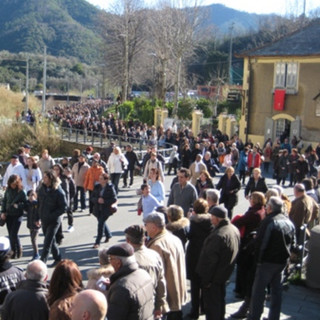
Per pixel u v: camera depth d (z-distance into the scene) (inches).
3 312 174.4
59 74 4399.6
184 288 237.0
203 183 463.8
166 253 228.4
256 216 288.8
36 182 506.9
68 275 167.2
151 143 1026.1
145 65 2544.3
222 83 2647.6
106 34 2475.4
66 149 1326.3
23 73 4114.2
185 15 1809.8
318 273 325.1
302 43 1282.0
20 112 2119.8
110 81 2768.2
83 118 1579.7
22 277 220.7
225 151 950.4
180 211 267.6
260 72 1312.7
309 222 375.2
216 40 3462.1
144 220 253.6
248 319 252.8
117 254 178.5
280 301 252.8
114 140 1375.5
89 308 138.9
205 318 260.1
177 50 1781.5
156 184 429.1
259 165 807.1
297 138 1251.2
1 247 215.5
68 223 478.9
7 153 1267.2
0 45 5093.5
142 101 1911.9
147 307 175.9
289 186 828.6
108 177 416.2
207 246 241.8
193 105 1891.0
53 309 160.2
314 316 285.1
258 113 1327.5
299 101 1254.9
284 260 251.9
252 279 272.5
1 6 5452.8
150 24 2249.0
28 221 371.6
